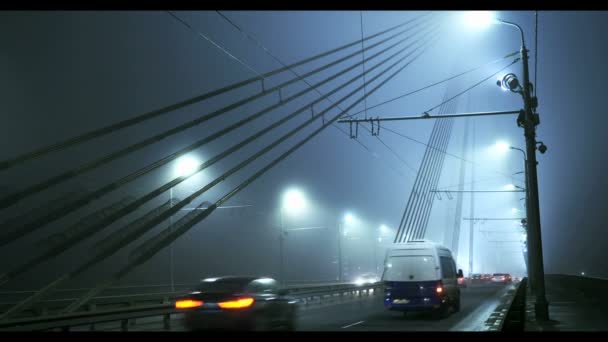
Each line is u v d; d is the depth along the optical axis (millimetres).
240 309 12820
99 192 25141
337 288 33969
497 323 16562
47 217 23438
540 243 17297
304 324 17484
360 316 21422
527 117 17828
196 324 13023
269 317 13500
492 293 39188
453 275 22203
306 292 28766
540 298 16922
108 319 16312
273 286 14297
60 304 26859
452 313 22109
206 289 13359
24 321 13617
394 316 21297
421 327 16219
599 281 27203
